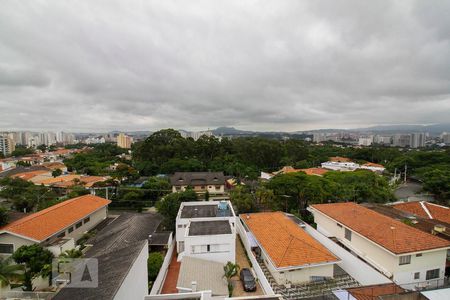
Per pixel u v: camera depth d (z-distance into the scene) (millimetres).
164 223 29234
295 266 18125
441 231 21047
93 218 30656
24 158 96375
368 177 42344
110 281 10664
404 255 17250
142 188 45156
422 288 17047
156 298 12875
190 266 19422
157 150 69688
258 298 13195
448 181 36938
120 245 21375
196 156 73125
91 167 69250
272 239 21828
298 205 34531
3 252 22000
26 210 36062
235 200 34750
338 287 18219
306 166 76000
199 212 27594
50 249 21438
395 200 38312
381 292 15023
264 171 70312
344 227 22688
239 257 23766
